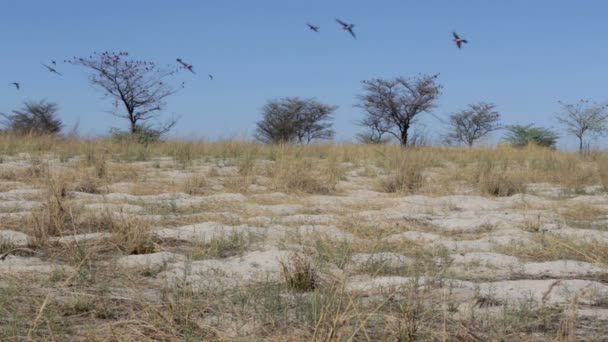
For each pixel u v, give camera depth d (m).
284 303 4.39
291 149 21.08
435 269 5.56
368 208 9.51
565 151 22.06
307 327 3.85
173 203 9.00
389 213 8.86
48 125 34.34
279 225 7.59
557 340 3.70
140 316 4.11
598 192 12.20
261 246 6.46
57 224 6.86
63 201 7.64
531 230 7.73
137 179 12.36
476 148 24.91
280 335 3.76
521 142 38.00
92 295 4.46
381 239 6.70
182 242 6.70
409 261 5.87
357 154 20.41
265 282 4.99
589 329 4.01
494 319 4.07
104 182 11.69
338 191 11.76
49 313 4.08
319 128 43.28
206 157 19.22
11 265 5.46
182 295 4.50
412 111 36.78
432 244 6.70
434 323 3.98
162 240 6.66
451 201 10.34
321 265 5.44
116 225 6.95
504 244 6.77
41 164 13.17
